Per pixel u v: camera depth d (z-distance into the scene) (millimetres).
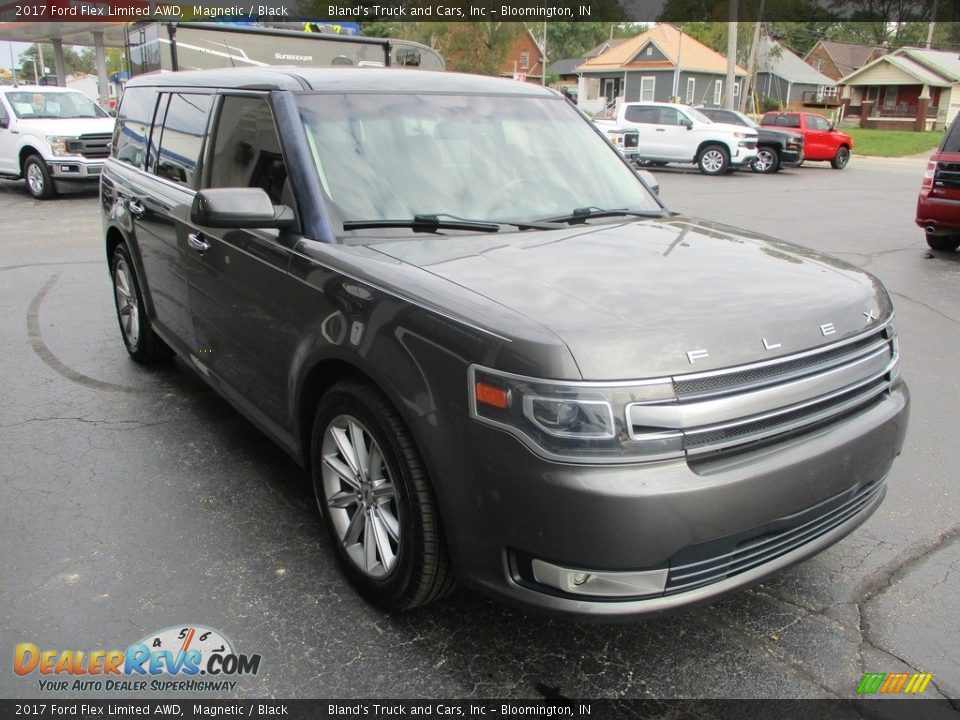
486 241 3172
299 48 12438
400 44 13328
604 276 2766
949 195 9875
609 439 2230
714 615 3043
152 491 3871
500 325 2363
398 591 2816
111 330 6457
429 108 3719
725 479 2312
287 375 3279
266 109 3559
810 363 2559
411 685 2662
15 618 2939
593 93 58000
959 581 3266
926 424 4844
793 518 2508
